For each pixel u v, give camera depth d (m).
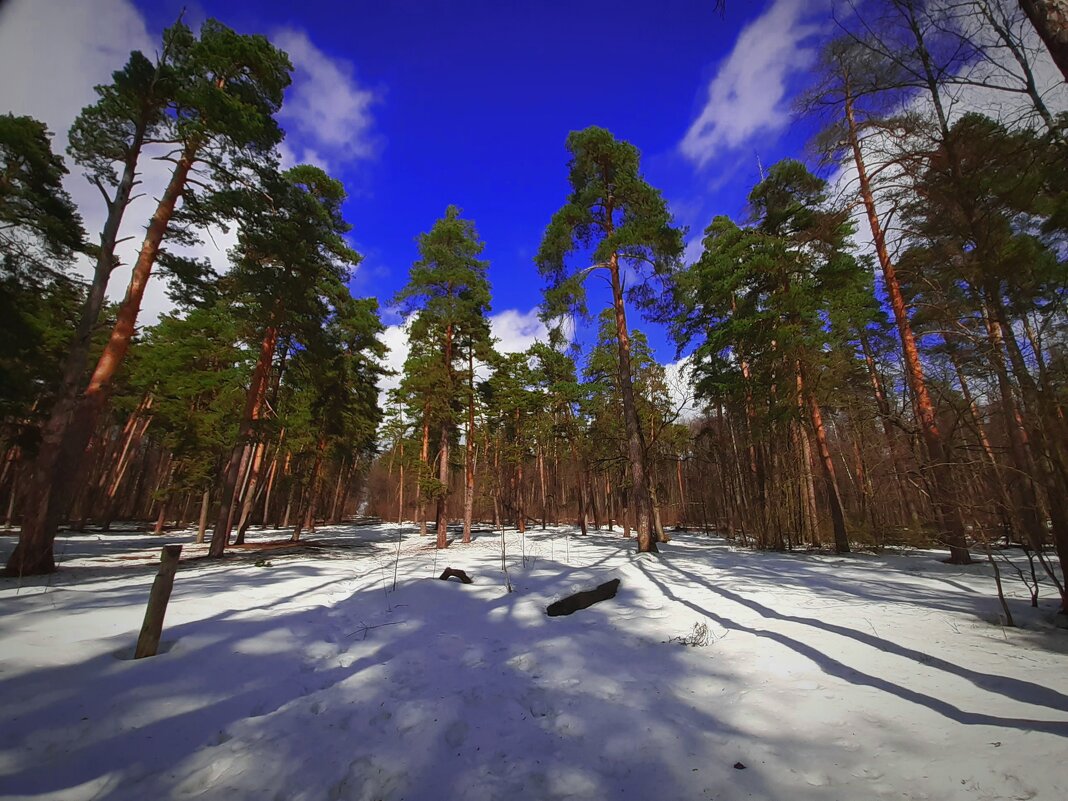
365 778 2.64
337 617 6.40
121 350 10.22
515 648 5.20
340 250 16.41
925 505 7.81
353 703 3.66
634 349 21.92
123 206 10.55
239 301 14.67
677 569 10.55
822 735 2.98
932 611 6.31
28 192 12.49
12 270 13.02
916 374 7.50
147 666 4.11
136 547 17.92
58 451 9.53
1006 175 5.32
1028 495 5.84
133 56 10.23
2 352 14.07
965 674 3.89
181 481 22.17
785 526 15.69
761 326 14.92
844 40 6.08
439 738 3.09
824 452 14.69
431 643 5.31
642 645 5.20
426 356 19.16
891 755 2.67
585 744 3.04
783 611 6.44
